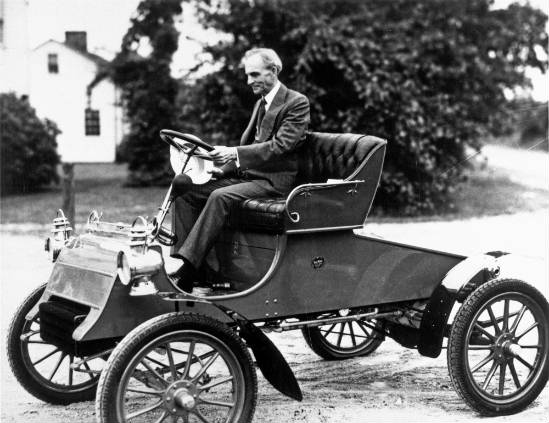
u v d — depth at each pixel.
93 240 3.67
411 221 11.82
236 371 3.35
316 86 11.75
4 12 16.78
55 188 18.48
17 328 3.97
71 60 17.17
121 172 21.11
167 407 3.26
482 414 3.91
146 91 15.32
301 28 11.47
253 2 11.88
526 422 3.84
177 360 5.07
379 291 3.98
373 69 11.88
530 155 13.45
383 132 11.98
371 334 5.10
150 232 3.33
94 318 3.21
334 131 11.92
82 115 17.41
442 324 3.95
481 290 3.88
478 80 12.80
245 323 3.47
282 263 3.68
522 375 4.61
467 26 12.84
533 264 7.81
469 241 9.38
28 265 8.32
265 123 4.18
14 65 17.16
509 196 13.50
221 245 4.11
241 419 3.35
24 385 4.01
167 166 17.20
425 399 4.21
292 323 3.88
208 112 12.34
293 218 3.64
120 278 3.18
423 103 12.20
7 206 15.04
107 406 3.06
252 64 4.17
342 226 3.81
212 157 3.87
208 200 3.88
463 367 3.85
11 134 17.30
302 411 4.00
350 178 3.83
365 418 3.88
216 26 12.12
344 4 12.07
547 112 13.22
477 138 12.80
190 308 3.37
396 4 12.21
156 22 13.66
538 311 4.06
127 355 3.09
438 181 12.64
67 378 4.59
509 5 13.04
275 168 4.11
